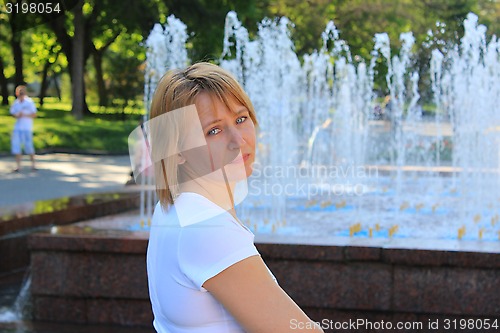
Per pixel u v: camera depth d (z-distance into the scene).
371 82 13.20
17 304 4.47
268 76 10.48
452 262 3.73
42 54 27.95
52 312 4.23
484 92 8.77
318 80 13.65
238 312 1.18
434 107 19.27
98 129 21.06
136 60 27.58
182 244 1.21
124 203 6.64
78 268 4.18
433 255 3.74
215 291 1.18
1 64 30.36
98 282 4.16
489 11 21.48
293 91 12.31
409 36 13.45
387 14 21.33
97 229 4.44
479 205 6.89
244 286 1.17
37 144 18.11
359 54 21.22
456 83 9.16
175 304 1.22
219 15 20.83
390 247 3.79
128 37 26.22
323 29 21.72
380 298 3.84
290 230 5.32
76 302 4.20
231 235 1.20
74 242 4.15
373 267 3.84
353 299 3.87
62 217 6.12
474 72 8.88
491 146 8.63
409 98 18.81
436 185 8.79
